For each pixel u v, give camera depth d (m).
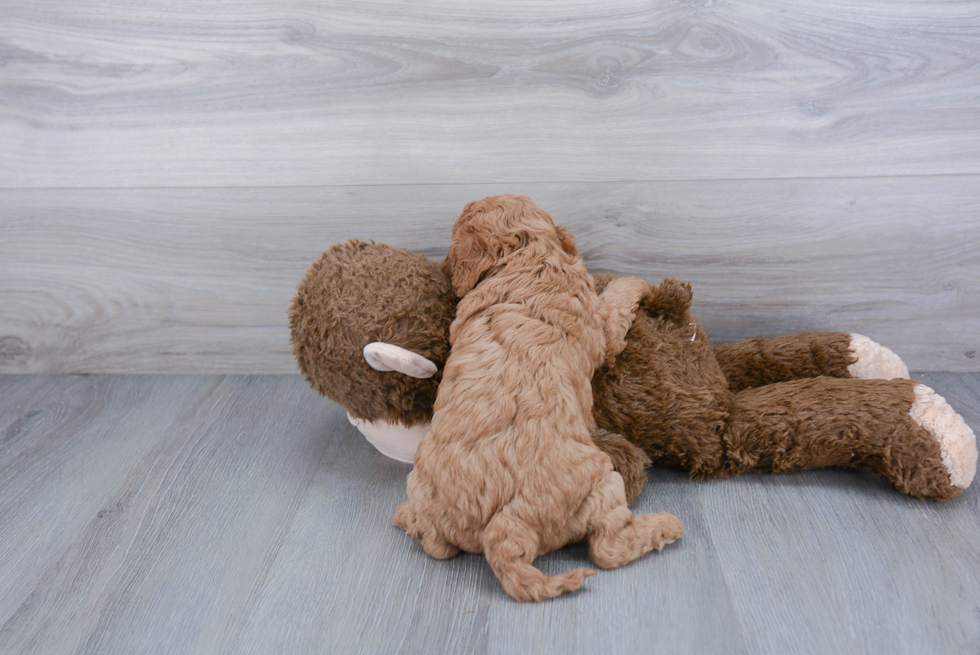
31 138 1.53
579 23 1.38
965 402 1.46
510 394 1.02
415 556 1.10
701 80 1.40
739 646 0.92
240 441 1.45
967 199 1.45
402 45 1.41
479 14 1.38
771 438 1.22
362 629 0.97
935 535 1.11
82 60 1.47
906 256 1.50
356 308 1.17
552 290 1.11
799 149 1.44
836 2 1.34
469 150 1.47
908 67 1.37
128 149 1.52
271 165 1.51
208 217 1.56
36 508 1.25
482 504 1.00
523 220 1.17
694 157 1.45
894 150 1.43
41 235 1.60
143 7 1.42
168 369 1.72
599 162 1.46
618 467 1.15
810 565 1.05
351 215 1.54
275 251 1.58
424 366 1.15
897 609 0.97
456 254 1.20
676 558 1.08
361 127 1.47
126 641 0.97
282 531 1.17
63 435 1.48
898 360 1.37
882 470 1.21
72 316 1.68
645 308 1.32
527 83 1.42
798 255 1.51
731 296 1.56
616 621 0.96
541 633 0.95
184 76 1.46
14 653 0.95
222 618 1.00
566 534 1.04
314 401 1.60
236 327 1.67
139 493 1.29
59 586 1.07
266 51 1.43
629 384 1.23
